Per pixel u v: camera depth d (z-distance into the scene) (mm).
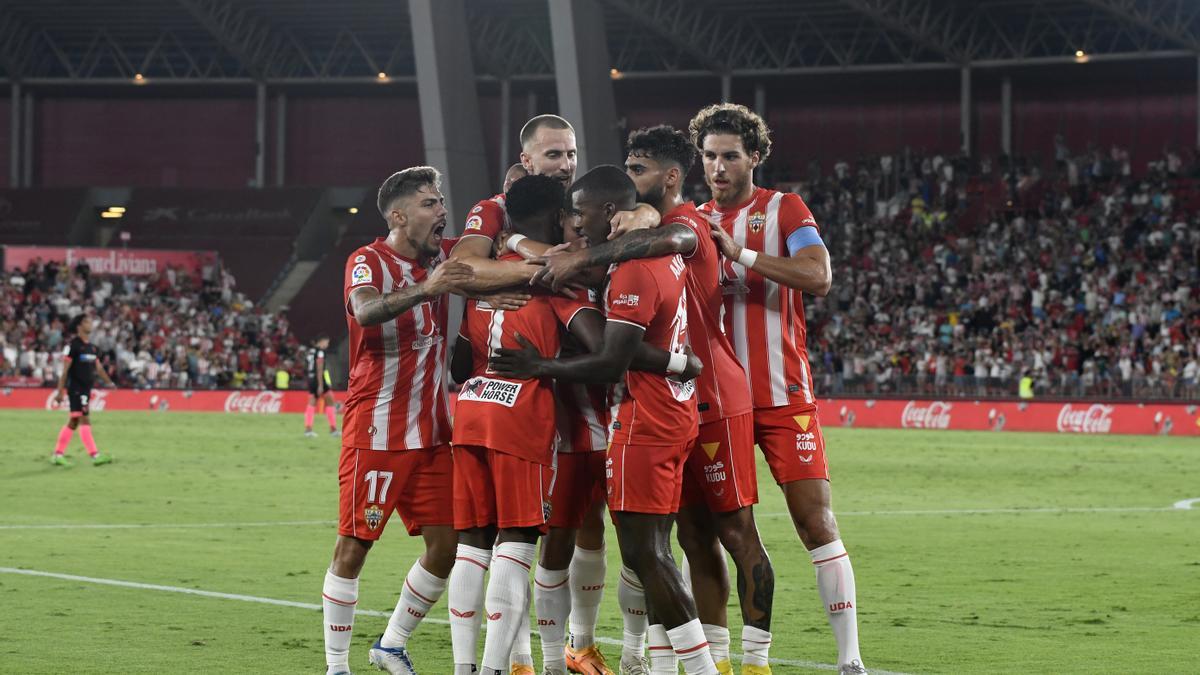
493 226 8188
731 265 8406
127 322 55031
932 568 13461
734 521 8094
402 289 8070
